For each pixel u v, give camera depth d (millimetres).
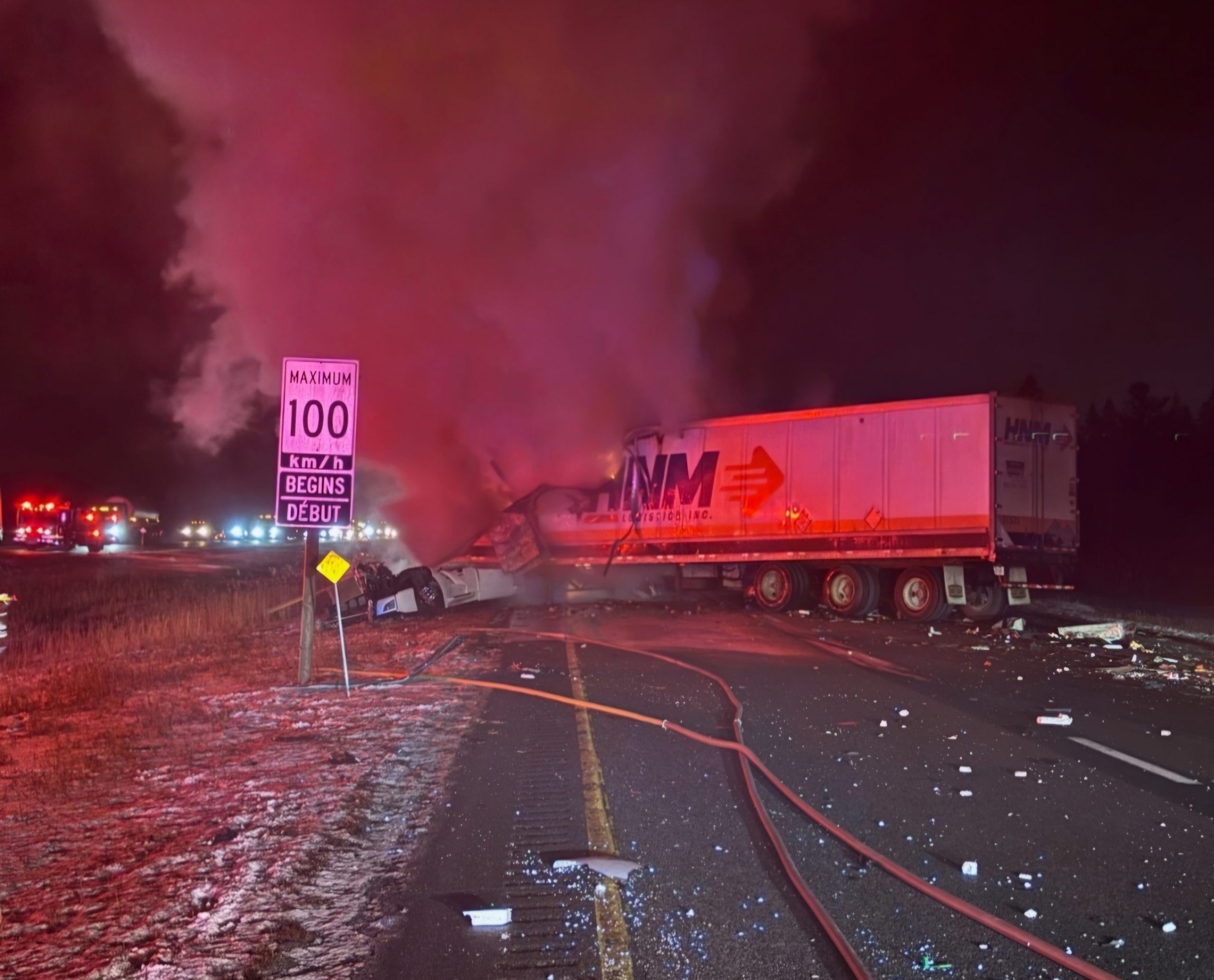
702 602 23531
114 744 9008
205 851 6016
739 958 4496
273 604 21875
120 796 7340
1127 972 4363
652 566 22719
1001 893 5285
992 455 18438
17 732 10242
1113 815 6672
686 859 5805
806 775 7680
